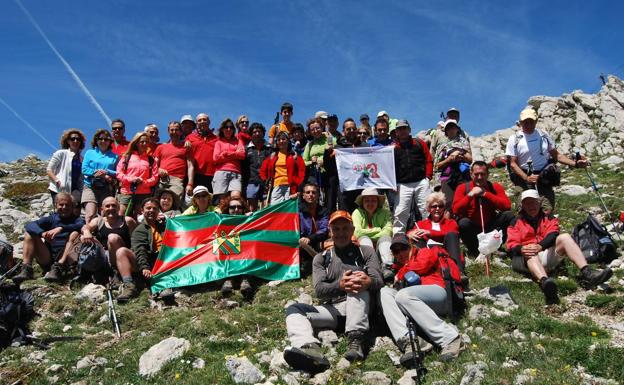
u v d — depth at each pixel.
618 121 30.53
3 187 26.22
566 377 8.23
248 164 17.02
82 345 10.99
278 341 10.57
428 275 10.34
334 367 9.31
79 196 16.44
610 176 21.62
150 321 11.90
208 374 9.37
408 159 14.96
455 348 9.19
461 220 13.34
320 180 16.14
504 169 26.52
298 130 17.53
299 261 13.66
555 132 31.33
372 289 10.02
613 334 9.67
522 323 10.04
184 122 18.14
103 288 13.16
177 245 13.73
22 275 13.61
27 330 11.46
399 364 9.30
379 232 12.96
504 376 8.38
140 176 16.36
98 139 16.58
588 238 12.25
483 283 11.86
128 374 9.76
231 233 13.75
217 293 12.83
